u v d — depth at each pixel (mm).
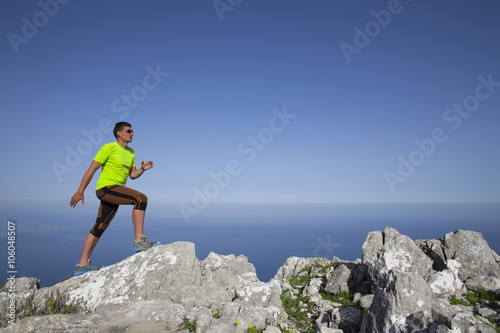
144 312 4773
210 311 5141
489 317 4535
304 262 9008
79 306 5570
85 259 6641
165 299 5715
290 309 6109
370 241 7809
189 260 6750
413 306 4168
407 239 6711
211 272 7766
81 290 6031
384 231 7938
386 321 4156
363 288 6727
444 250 6844
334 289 6922
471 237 6715
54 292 5875
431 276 6004
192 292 6156
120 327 4301
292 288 7590
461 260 6512
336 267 8188
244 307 5359
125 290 6047
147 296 5988
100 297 5910
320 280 7633
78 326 4152
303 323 5465
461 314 3721
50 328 3955
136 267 6496
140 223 6766
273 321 5324
